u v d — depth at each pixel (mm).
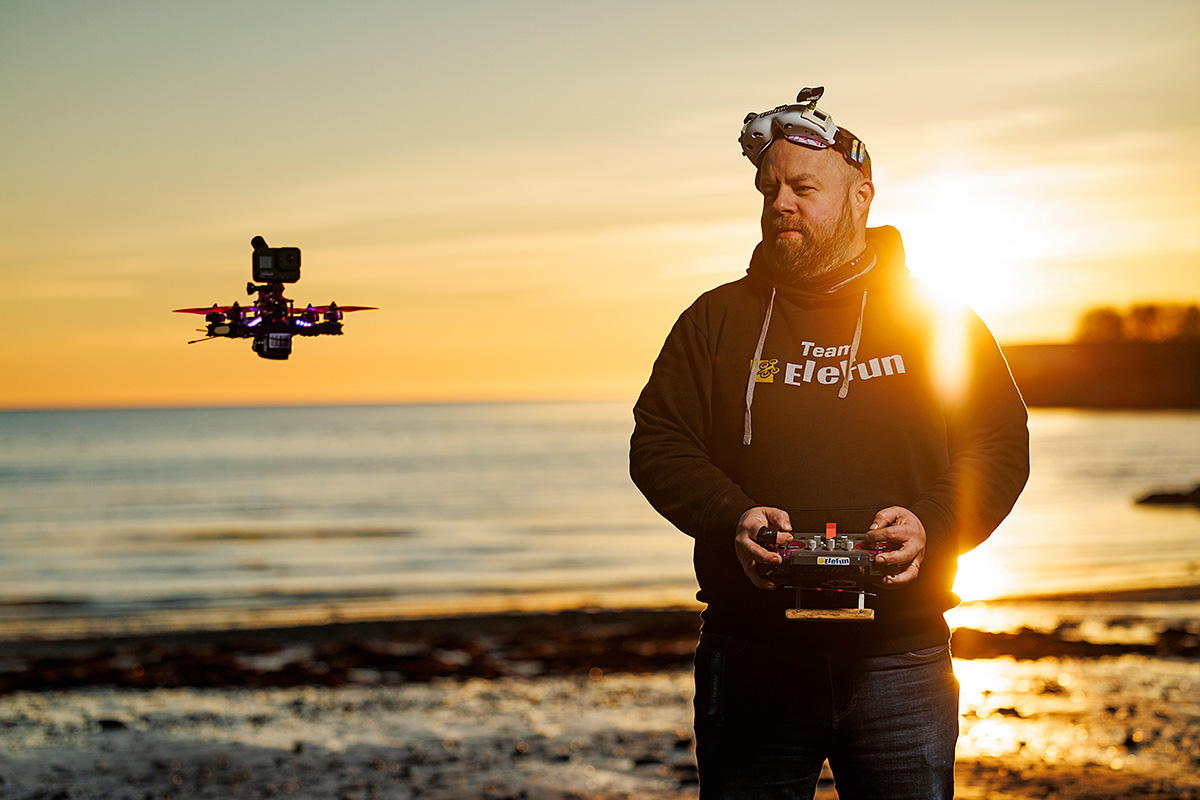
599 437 183500
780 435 2391
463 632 18375
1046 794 5918
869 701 2346
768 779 2418
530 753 7680
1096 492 66375
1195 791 5930
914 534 2166
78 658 15430
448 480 90250
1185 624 17281
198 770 7398
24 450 149375
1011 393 2479
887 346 2408
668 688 11336
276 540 46375
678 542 44406
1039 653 13336
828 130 2424
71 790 6824
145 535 49188
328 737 8750
